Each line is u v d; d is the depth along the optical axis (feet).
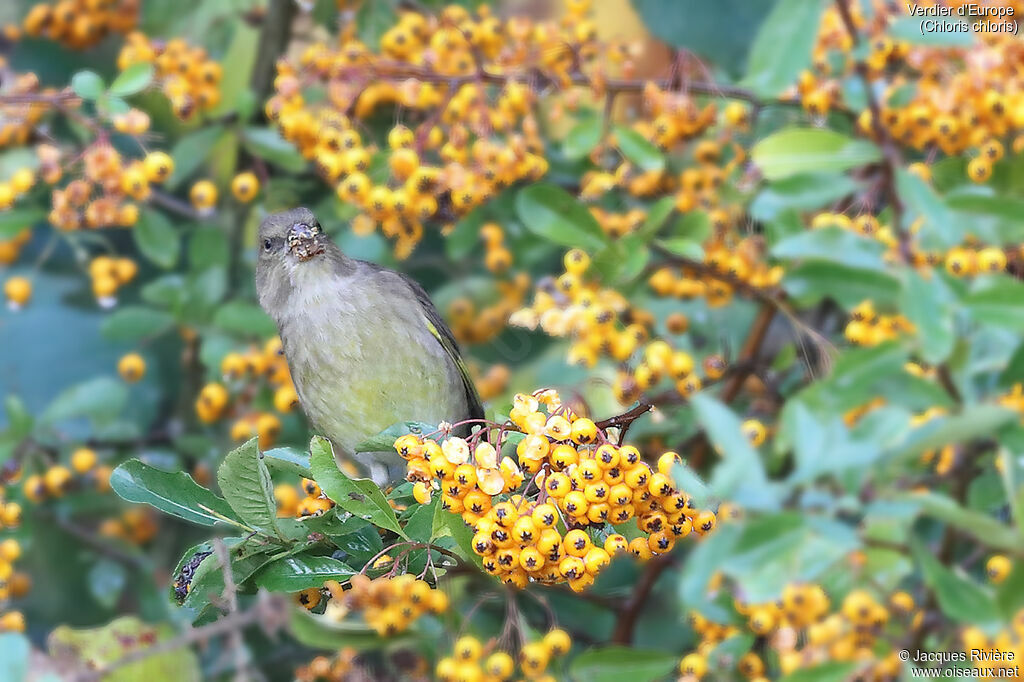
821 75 29.04
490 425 22.21
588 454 20.90
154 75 34.06
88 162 30.63
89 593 40.24
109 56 44.47
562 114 34.86
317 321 34.27
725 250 31.71
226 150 38.09
